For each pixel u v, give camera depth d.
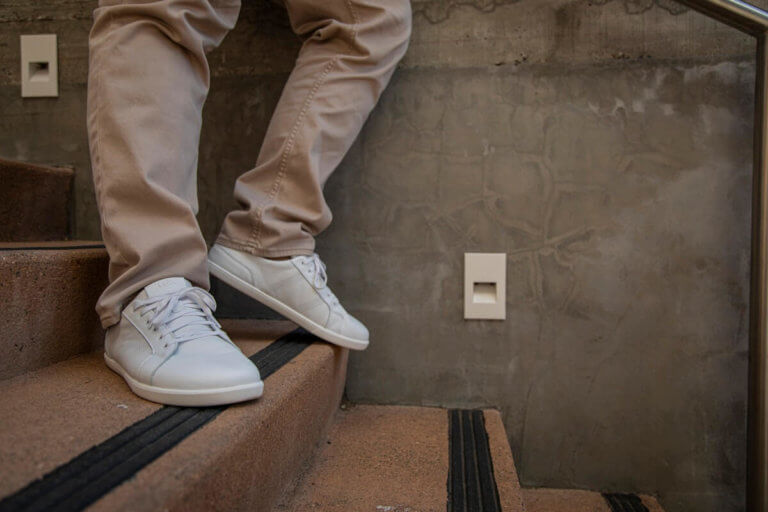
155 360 0.58
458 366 1.13
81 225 1.20
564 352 1.11
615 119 1.09
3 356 0.63
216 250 0.86
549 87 1.11
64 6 1.20
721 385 1.07
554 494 1.09
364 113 0.93
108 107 0.63
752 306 0.93
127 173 0.63
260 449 0.55
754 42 1.05
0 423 0.49
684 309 1.08
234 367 0.56
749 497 0.92
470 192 1.12
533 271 1.11
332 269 1.15
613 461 1.10
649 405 1.09
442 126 1.13
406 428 0.98
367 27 0.89
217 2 0.75
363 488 0.71
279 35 1.16
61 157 1.20
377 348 1.14
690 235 1.08
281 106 0.90
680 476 1.08
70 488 0.37
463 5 1.12
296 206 0.86
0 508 0.34
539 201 1.11
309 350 0.85
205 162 1.18
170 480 0.39
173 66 0.67
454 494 0.70
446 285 1.13
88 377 0.65
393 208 1.14
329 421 0.95
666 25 1.08
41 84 1.20
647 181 1.09
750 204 1.06
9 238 1.02
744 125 1.06
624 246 1.09
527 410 1.12
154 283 0.63
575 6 1.10
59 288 0.72
